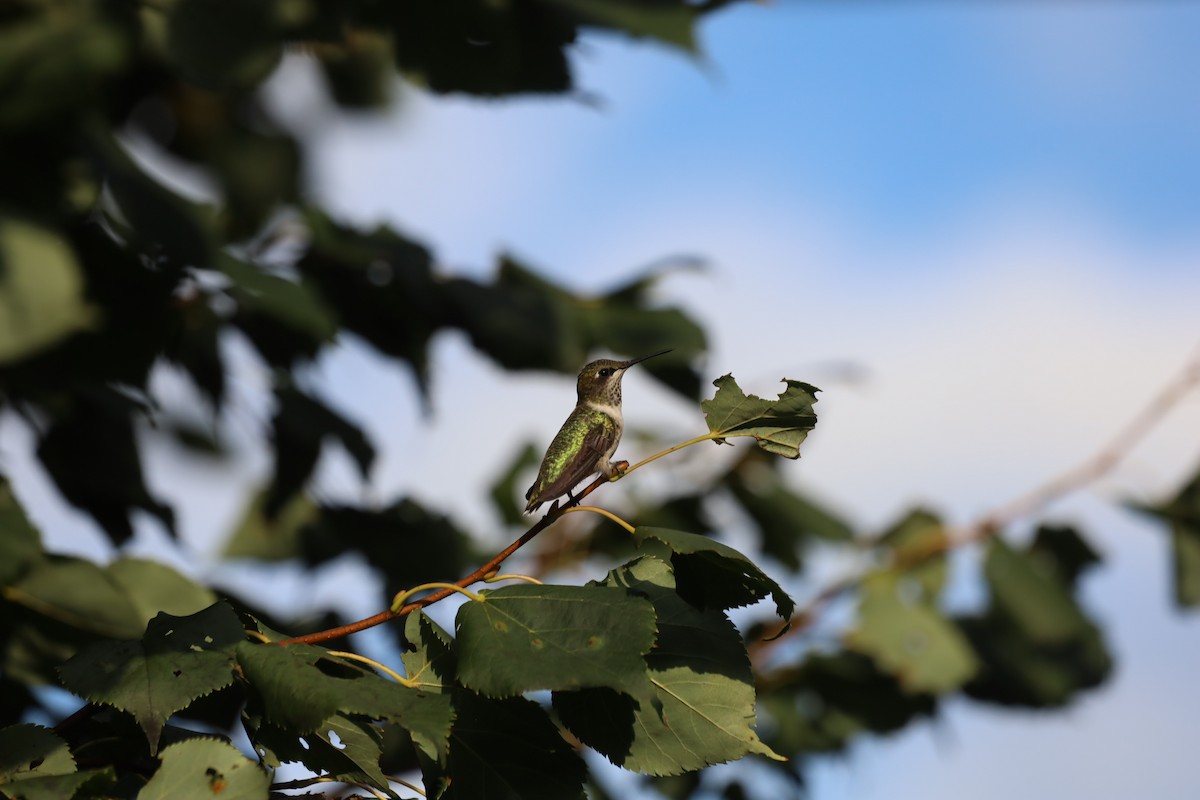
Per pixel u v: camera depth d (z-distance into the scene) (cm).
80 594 751
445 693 508
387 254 1030
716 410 572
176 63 793
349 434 1053
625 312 1154
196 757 473
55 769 471
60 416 919
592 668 475
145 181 857
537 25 834
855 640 1237
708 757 516
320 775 496
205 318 1003
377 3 842
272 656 487
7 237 765
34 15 790
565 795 506
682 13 805
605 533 1277
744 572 533
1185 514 1202
